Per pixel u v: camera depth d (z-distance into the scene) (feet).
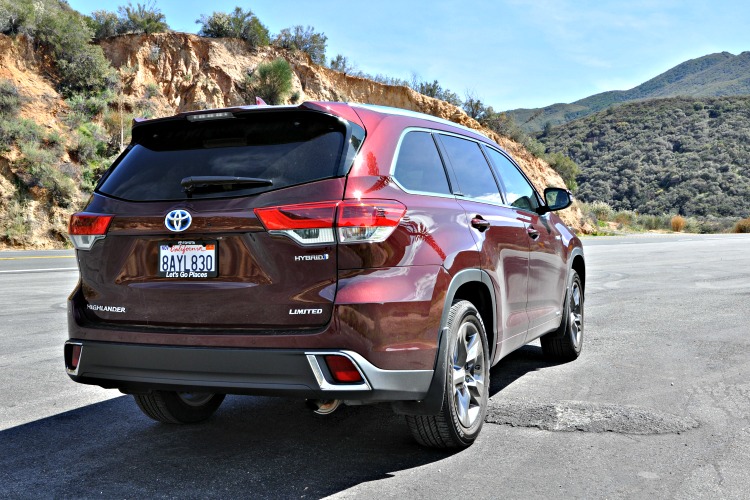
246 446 13.32
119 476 11.71
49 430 14.42
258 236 10.92
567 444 13.06
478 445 13.10
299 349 10.62
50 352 22.02
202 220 11.21
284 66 107.96
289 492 10.90
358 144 11.55
